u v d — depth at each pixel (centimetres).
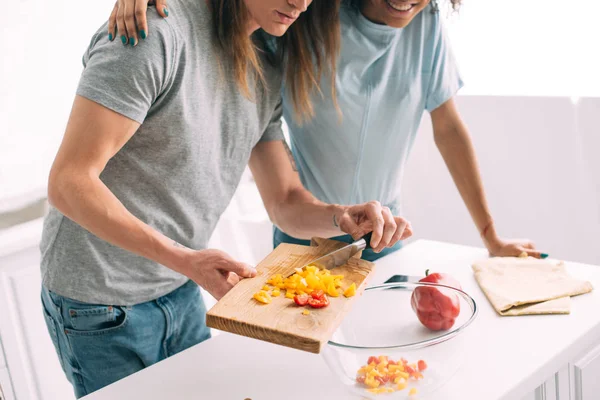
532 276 143
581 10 290
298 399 109
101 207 110
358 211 138
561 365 118
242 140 141
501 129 267
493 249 164
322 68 158
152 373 119
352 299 110
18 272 212
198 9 124
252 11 124
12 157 246
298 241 179
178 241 138
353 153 175
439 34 172
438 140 185
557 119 251
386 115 172
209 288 114
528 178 265
